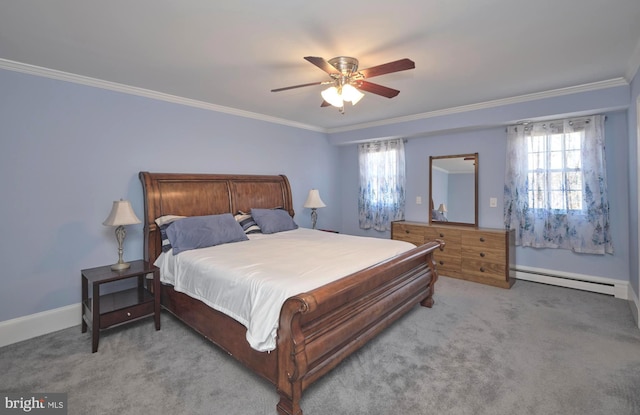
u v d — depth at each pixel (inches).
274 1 67.7
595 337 98.5
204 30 80.0
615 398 70.1
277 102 147.7
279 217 161.6
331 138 219.3
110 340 101.0
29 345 97.9
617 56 98.3
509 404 68.8
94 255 117.4
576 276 144.2
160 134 135.2
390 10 71.5
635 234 116.5
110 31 80.2
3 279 99.1
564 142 142.5
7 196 99.3
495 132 164.9
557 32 82.4
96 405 70.2
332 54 93.6
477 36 84.1
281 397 67.4
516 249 159.2
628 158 126.6
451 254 164.2
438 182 185.8
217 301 87.8
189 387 76.5
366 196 214.8
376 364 85.4
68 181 111.3
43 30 79.4
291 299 64.7
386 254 104.3
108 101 120.2
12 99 99.8
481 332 103.0
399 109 162.4
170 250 115.6
